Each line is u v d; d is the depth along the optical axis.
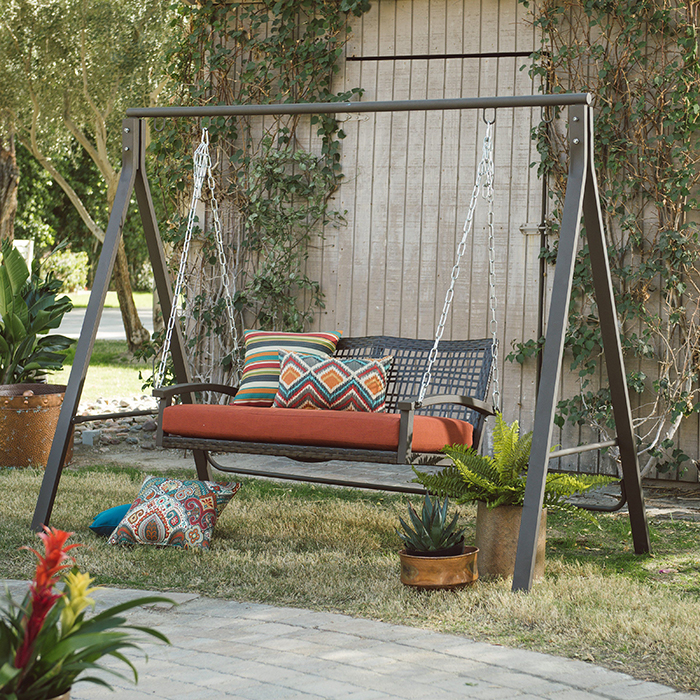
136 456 7.05
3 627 1.78
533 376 6.55
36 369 7.28
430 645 2.92
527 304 6.57
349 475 6.47
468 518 5.05
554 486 3.81
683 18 6.04
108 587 3.59
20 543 4.19
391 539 4.53
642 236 6.21
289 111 4.27
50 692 1.80
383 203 6.91
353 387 4.86
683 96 6.01
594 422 6.29
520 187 6.57
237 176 7.20
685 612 3.23
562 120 6.43
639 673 2.69
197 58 7.23
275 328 7.16
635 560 4.29
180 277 4.83
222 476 6.24
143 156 4.70
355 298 7.00
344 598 3.48
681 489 6.20
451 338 6.77
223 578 3.73
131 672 2.64
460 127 6.70
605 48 6.29
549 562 4.11
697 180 6.05
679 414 6.05
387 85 6.88
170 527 4.21
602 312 4.23
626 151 6.19
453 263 6.74
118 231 4.59
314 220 7.05
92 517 4.75
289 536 4.54
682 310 6.09
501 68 6.62
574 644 2.94
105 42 11.73
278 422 4.11
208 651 2.85
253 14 7.06
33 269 7.55
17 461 6.40
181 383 5.13
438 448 4.18
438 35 6.75
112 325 22.25
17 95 11.97
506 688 2.54
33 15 11.59
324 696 2.46
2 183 12.41
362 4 6.81
